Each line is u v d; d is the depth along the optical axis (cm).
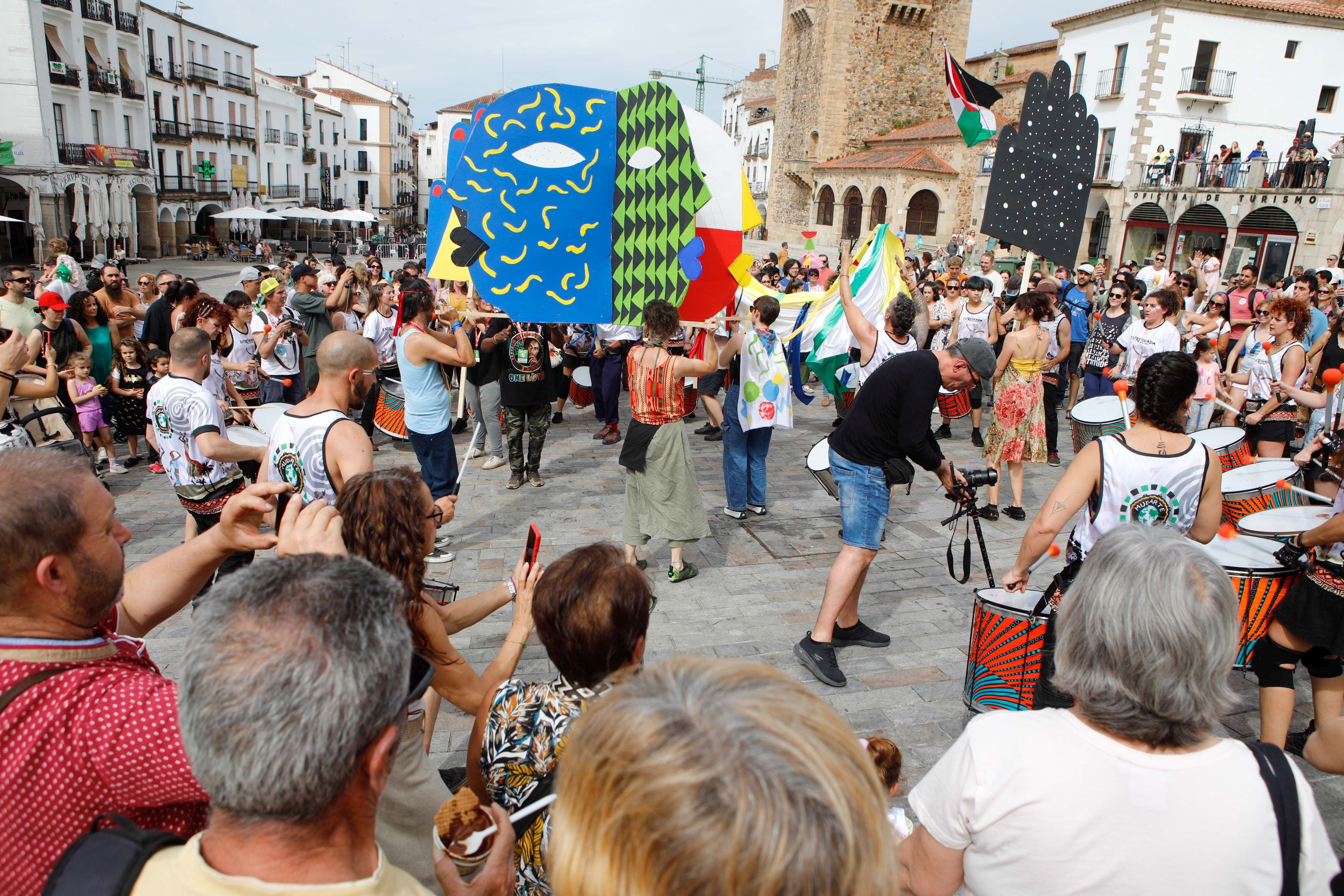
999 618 307
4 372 368
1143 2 2847
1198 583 140
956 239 3150
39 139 2934
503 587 276
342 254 4488
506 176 457
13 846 126
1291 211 2400
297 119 5569
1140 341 748
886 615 474
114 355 790
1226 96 2883
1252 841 133
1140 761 139
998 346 887
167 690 133
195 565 184
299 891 101
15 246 3036
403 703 114
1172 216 2752
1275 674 287
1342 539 258
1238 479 417
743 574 527
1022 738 146
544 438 701
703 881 81
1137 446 282
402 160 7812
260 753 99
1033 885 140
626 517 515
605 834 88
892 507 668
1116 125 3016
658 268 465
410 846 214
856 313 589
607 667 182
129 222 3500
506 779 181
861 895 86
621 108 454
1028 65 4053
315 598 110
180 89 4112
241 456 412
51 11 3011
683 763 85
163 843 107
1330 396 571
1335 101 2967
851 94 4244
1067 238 678
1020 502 644
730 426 618
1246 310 1042
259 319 787
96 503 143
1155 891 133
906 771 331
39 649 134
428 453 565
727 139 468
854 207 4100
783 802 83
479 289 465
